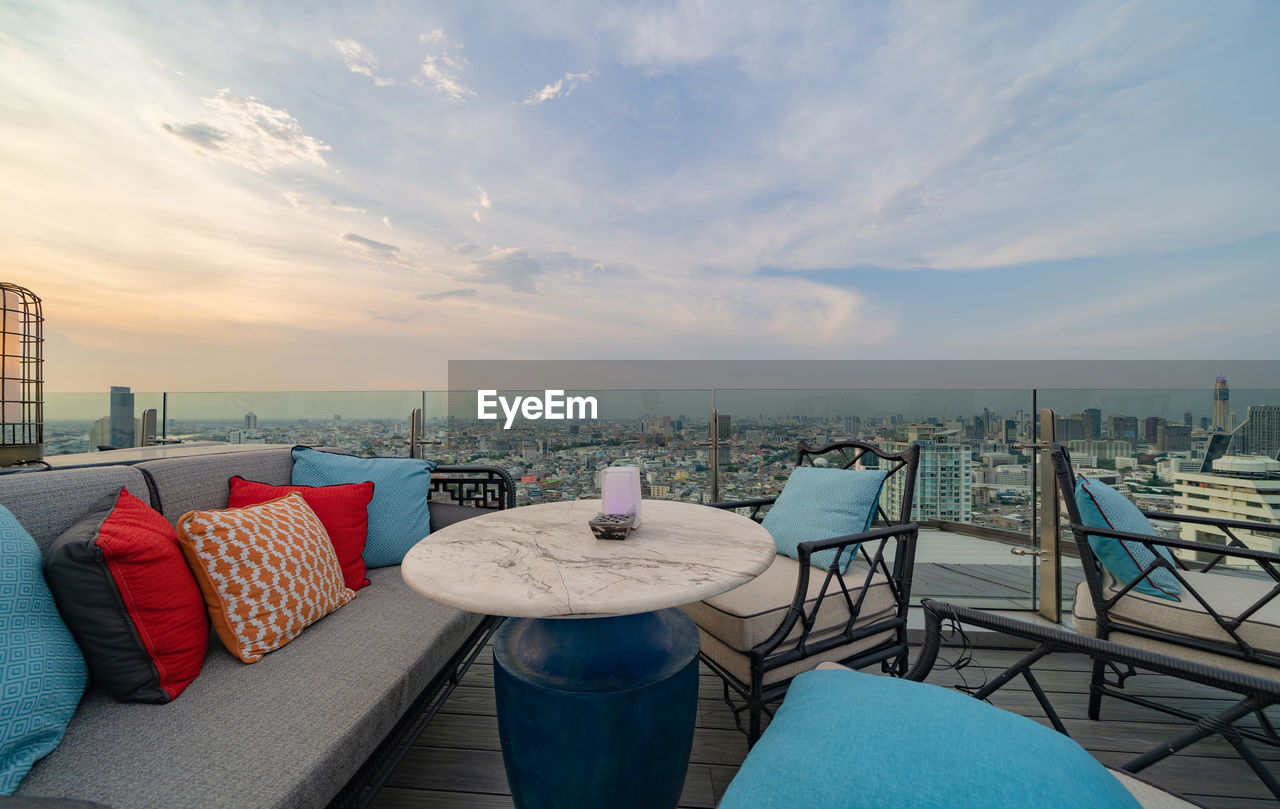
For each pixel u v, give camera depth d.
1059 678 1.86
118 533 1.00
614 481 1.38
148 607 1.00
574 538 1.28
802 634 1.39
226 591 1.18
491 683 1.86
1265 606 1.40
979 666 1.96
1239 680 0.63
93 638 0.95
